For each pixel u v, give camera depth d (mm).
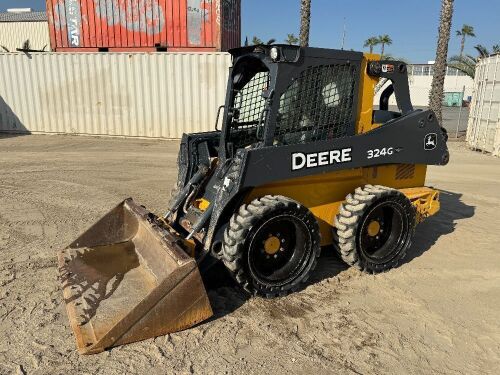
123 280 4004
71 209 6621
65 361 3178
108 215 4707
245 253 3766
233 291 4191
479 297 4211
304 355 3322
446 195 7832
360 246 4352
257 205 3787
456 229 6039
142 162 10141
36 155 10781
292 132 3986
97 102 13461
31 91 13773
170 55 12734
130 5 13930
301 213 3941
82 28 14375
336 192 4438
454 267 4840
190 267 3402
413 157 4637
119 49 14336
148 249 4266
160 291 3342
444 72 15914
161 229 4059
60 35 14531
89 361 3176
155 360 3203
